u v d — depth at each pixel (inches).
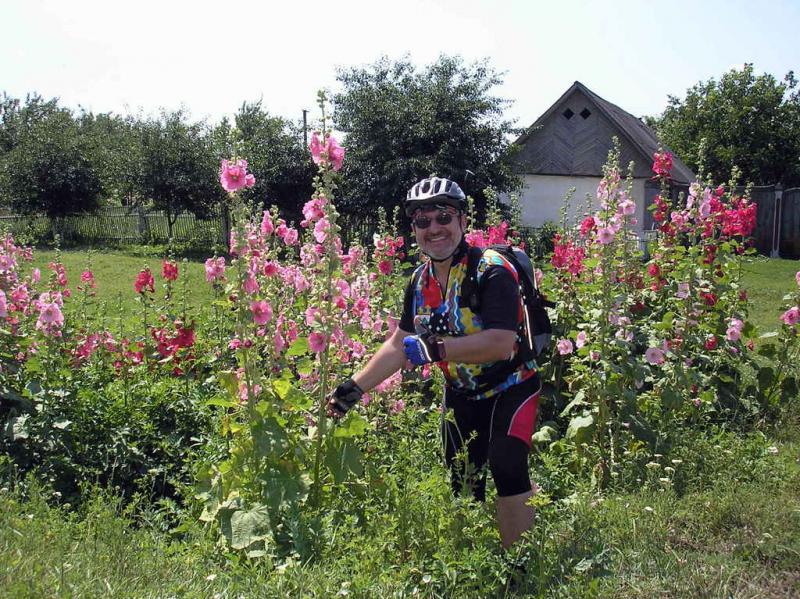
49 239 1141.1
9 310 240.1
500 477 138.7
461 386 145.9
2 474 172.2
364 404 187.3
